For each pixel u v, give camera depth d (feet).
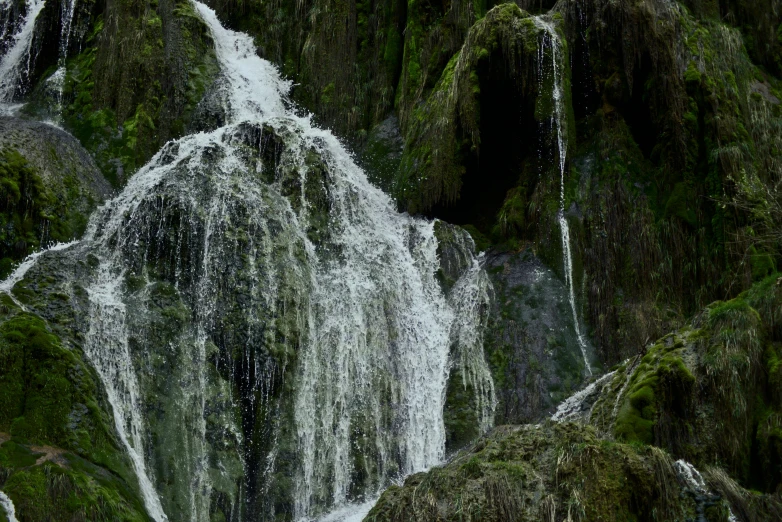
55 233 43.88
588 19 50.75
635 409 34.83
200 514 36.70
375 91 56.80
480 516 29.96
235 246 42.60
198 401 38.68
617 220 47.09
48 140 48.26
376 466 41.11
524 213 48.70
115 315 39.04
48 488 31.27
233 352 40.19
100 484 32.81
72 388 35.04
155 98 53.36
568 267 46.55
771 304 37.35
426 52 55.16
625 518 29.76
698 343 36.73
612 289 45.70
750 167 47.96
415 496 31.50
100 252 42.14
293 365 40.98
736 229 46.11
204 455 37.88
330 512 39.55
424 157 50.55
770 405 35.09
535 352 44.04
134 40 54.49
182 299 41.01
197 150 46.24
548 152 48.83
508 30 49.06
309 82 58.08
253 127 48.34
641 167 48.75
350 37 58.13
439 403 43.32
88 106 53.36
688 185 47.67
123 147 51.26
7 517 30.09
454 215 50.80
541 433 33.12
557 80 48.37
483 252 48.88
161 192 43.47
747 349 35.68
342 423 41.24
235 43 59.67
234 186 44.86
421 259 47.91
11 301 37.52
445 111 50.29
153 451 36.81
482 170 50.83
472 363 44.19
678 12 52.24
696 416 34.78
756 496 31.94
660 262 46.11
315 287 43.65
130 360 38.19
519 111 50.06
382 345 43.93
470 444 41.83
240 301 41.14
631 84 49.67
